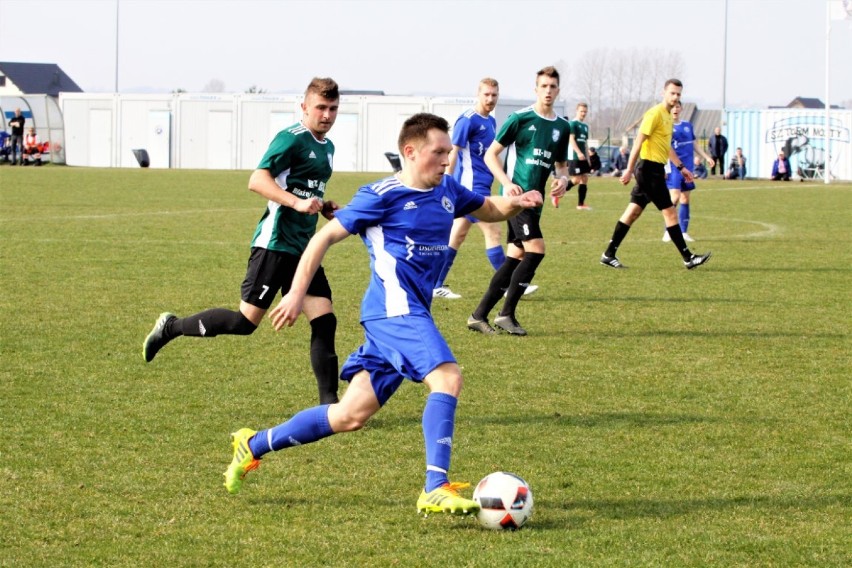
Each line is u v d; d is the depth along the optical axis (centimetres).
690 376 1196
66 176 5816
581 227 3127
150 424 979
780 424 998
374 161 8294
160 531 712
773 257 2373
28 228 2789
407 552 677
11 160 7419
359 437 948
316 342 1030
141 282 1862
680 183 2641
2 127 7438
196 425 979
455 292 1838
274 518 741
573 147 3822
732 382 1169
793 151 6669
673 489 809
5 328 1420
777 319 1570
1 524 719
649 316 1591
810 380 1181
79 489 796
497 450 907
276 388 1124
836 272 2116
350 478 832
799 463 877
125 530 713
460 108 8056
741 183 5894
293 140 1023
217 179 5772
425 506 713
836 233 2944
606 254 2178
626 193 4941
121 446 909
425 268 770
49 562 656
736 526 728
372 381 762
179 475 834
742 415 1030
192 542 693
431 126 754
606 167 7512
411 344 743
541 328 1490
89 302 1642
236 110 8481
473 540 700
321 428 767
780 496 794
